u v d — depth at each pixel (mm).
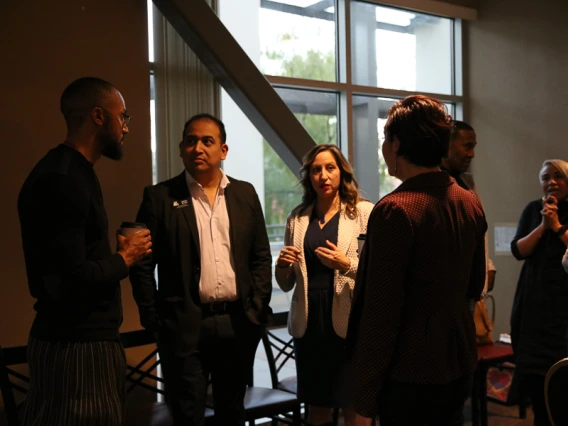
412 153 1588
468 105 4879
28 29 2807
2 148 2746
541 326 3051
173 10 3080
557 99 4207
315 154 2693
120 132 1942
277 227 4168
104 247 1891
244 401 2623
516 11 4473
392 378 1568
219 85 3584
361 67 4398
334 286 2523
